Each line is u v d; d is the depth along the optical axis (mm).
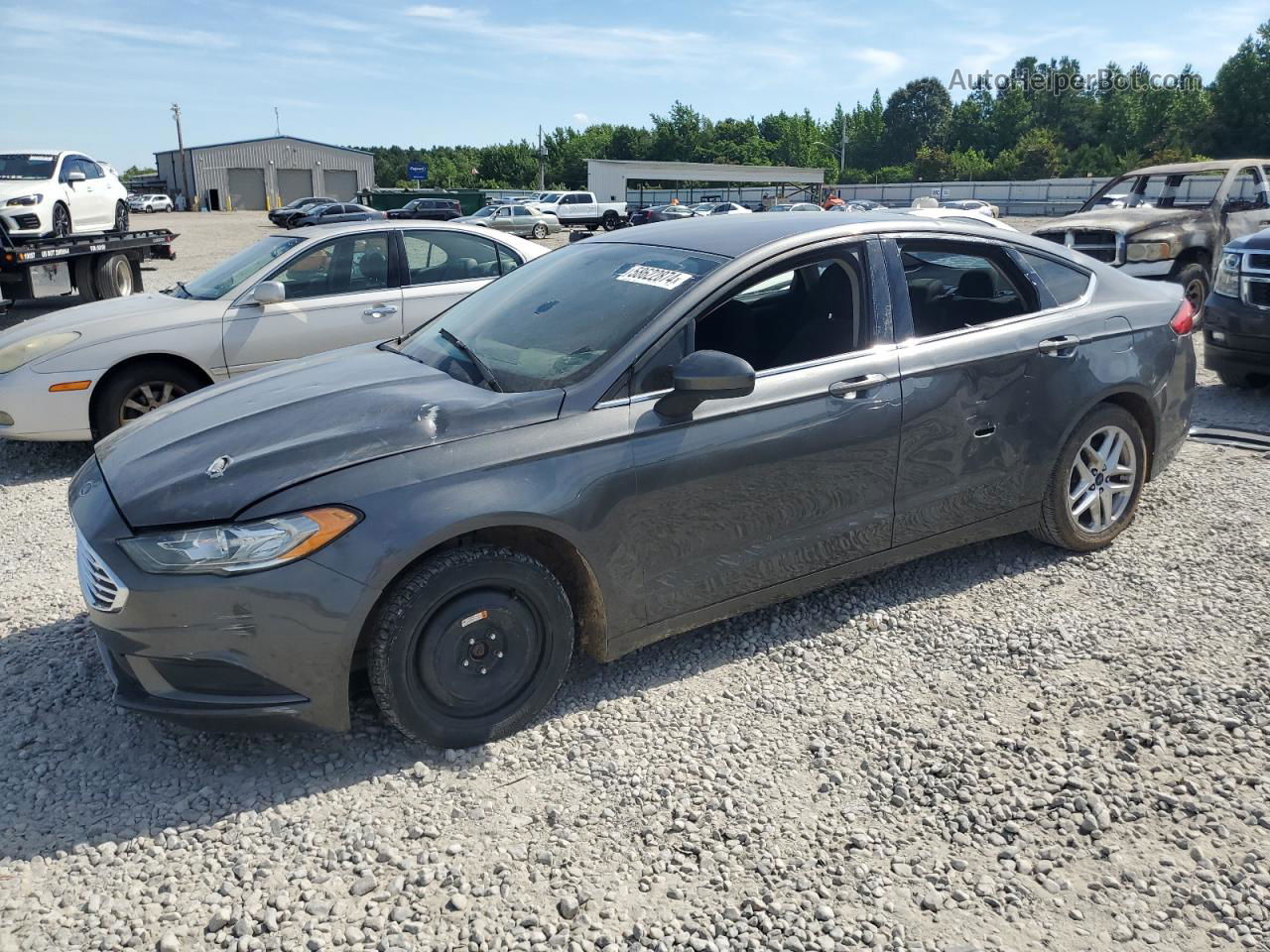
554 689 3299
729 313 3578
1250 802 2834
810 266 3721
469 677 3125
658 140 121250
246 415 3324
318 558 2848
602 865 2654
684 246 3873
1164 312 4645
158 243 16688
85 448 7117
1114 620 3939
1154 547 4633
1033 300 4266
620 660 3746
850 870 2619
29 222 13812
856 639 3861
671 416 3324
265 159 85875
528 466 3111
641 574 3357
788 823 2809
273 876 2627
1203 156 86000
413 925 2432
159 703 2938
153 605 2832
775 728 3285
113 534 2906
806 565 3727
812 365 3650
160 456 3150
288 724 2963
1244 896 2488
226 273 7168
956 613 4043
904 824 2799
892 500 3855
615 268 3904
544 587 3166
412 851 2717
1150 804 2846
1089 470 4480
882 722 3301
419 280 7336
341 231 7145
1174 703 3314
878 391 3727
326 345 6965
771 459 3518
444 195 64812
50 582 4594
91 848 2736
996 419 4047
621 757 3139
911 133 132500
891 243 3934
